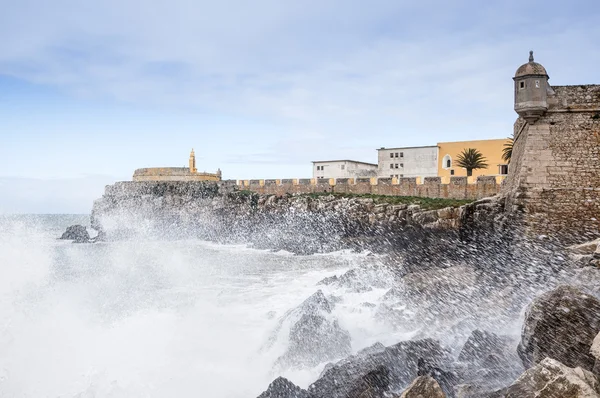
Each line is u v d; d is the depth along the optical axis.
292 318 15.40
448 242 33.06
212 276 28.16
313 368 12.34
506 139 61.81
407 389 8.77
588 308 10.81
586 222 24.36
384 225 44.44
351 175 77.31
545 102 24.94
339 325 14.72
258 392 11.02
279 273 29.58
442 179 51.25
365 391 9.73
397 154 69.44
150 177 76.12
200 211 65.06
